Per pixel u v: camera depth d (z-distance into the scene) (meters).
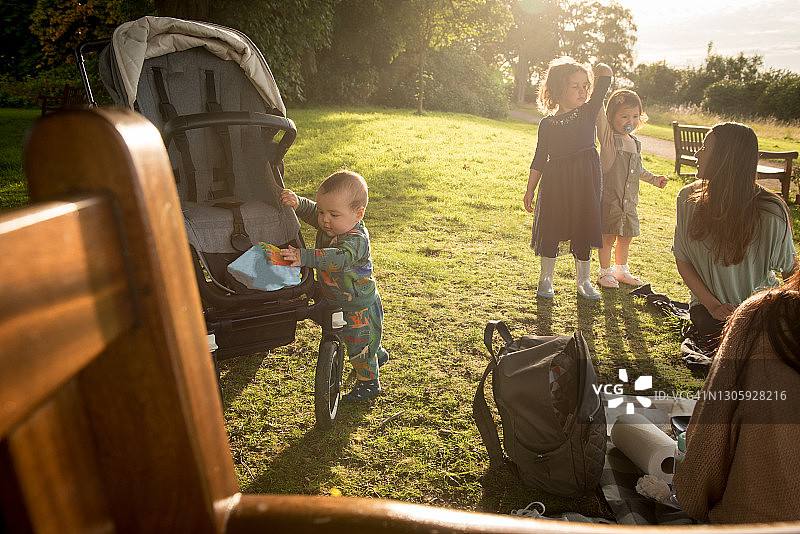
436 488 2.73
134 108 3.54
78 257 0.33
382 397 3.46
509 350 2.94
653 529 0.38
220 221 3.19
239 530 0.45
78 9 19.67
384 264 5.82
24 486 0.36
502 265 6.01
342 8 25.12
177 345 0.41
